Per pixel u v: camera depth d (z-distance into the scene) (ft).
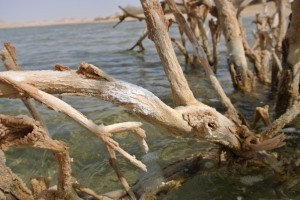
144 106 8.43
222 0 20.85
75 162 12.92
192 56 31.86
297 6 13.84
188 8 27.22
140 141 8.41
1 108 19.93
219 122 9.77
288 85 15.20
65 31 140.36
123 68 33.88
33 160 13.14
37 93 6.94
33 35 120.98
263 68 22.95
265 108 12.66
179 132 9.29
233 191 10.50
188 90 9.56
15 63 9.07
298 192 10.17
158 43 9.36
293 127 13.97
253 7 111.14
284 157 11.46
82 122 7.23
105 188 10.96
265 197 10.14
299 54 14.64
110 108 18.94
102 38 77.15
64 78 7.52
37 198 7.54
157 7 9.27
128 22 162.61
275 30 25.93
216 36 26.73
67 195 7.70
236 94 20.88
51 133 15.46
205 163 11.09
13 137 6.62
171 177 10.44
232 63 21.25
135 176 11.50
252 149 10.39
